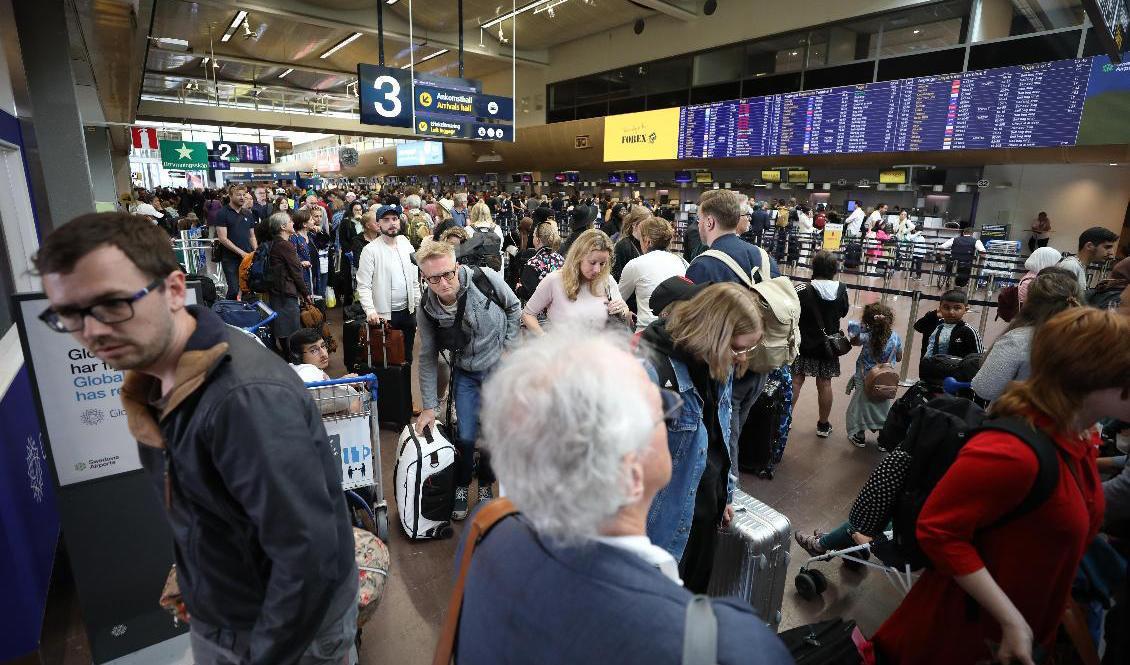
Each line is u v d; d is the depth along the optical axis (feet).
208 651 3.97
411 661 7.10
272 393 3.35
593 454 1.97
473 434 9.37
